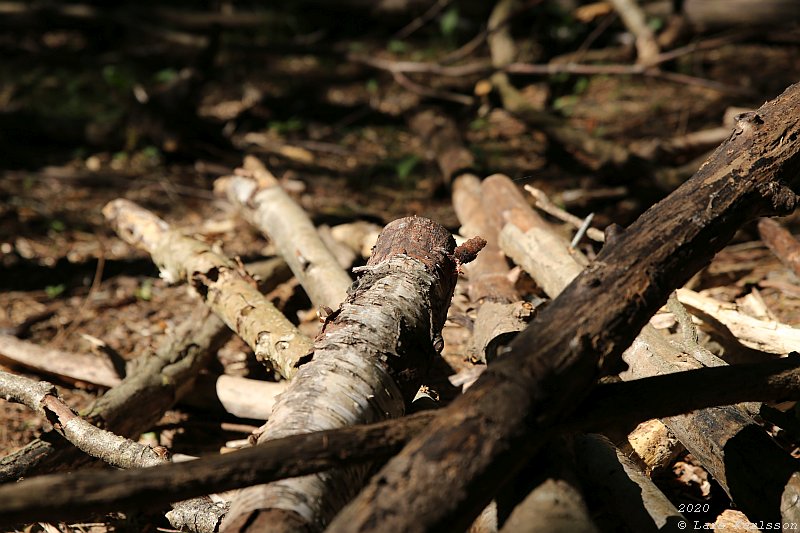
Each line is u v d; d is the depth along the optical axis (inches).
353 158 263.7
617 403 85.0
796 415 111.0
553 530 74.3
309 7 386.6
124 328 168.9
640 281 84.7
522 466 76.6
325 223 201.9
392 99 313.4
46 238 211.8
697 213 90.8
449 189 217.2
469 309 142.6
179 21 366.3
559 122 258.8
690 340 118.4
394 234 113.6
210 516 92.8
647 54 312.3
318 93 322.0
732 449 92.8
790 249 158.6
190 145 265.1
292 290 176.6
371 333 94.9
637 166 215.3
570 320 80.7
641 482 90.5
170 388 133.2
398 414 93.7
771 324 128.7
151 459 101.0
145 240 157.1
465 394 75.9
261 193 169.8
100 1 370.6
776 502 86.8
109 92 312.8
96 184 245.3
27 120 270.8
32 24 360.5
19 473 109.8
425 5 375.2
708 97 289.9
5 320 172.4
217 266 139.7
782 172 96.8
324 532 77.0
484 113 293.3
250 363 154.3
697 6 329.7
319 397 87.0
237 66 350.9
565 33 347.6
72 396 143.9
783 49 335.3
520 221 151.9
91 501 65.4
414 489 68.7
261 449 71.7
